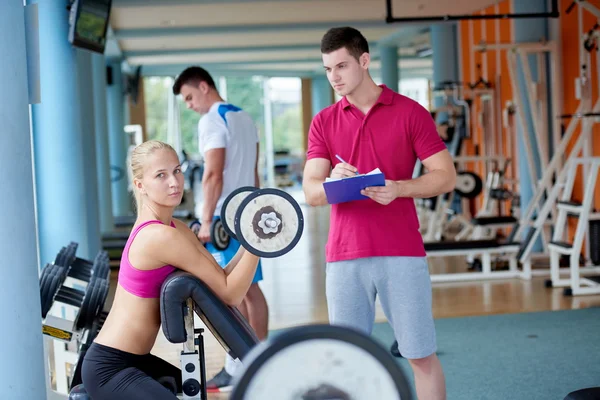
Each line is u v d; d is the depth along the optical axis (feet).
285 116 71.15
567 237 27.07
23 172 8.48
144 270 7.49
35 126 17.46
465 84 36.81
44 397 8.80
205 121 13.35
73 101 17.48
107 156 37.78
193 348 7.32
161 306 7.04
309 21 39.42
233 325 7.03
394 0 33.06
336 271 9.16
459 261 26.71
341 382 5.23
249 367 5.19
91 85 23.02
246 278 7.45
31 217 8.62
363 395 5.24
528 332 16.14
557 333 15.96
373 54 51.78
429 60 58.80
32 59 9.52
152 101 65.98
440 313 18.47
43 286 10.37
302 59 57.31
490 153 33.40
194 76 13.47
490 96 32.99
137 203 8.09
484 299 19.90
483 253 22.95
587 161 20.02
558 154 23.25
